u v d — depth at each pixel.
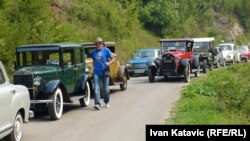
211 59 31.83
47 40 26.53
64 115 13.98
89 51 19.12
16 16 25.73
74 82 15.12
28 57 14.52
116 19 42.50
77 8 38.75
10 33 22.45
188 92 17.08
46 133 11.28
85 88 15.74
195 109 13.77
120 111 14.41
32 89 13.02
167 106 15.17
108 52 15.10
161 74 24.78
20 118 10.41
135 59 30.62
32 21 26.50
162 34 53.44
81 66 15.80
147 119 12.79
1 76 9.81
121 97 18.14
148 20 52.44
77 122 12.68
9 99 9.66
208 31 66.12
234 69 29.11
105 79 15.16
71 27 32.25
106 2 43.31
